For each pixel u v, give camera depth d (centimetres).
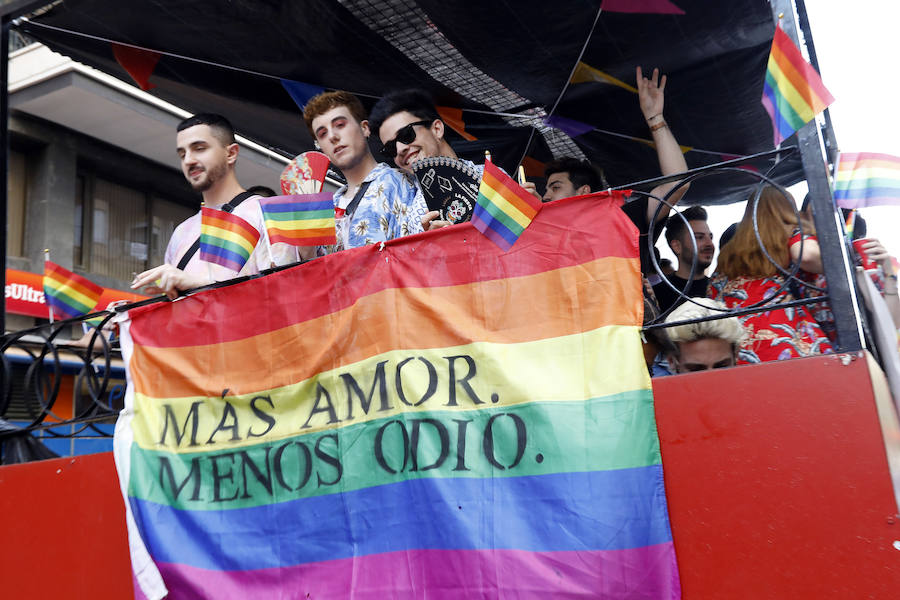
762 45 440
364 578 288
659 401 264
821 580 230
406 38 451
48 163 1313
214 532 321
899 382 280
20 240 1303
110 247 1415
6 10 457
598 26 429
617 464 258
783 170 548
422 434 289
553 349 279
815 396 242
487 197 298
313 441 312
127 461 347
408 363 299
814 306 334
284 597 300
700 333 303
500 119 535
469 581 270
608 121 526
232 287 347
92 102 1264
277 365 329
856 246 341
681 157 471
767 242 339
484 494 274
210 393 339
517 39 444
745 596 239
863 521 228
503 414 279
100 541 360
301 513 307
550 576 258
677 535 252
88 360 375
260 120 544
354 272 320
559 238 288
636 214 496
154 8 438
